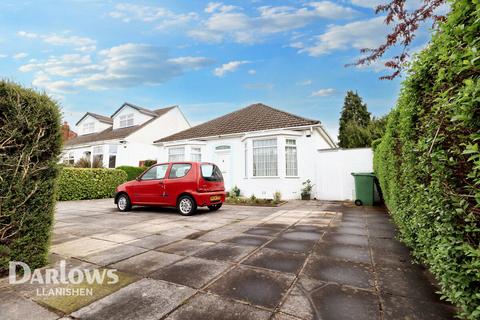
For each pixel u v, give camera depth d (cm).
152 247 413
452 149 174
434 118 197
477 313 143
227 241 449
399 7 339
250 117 1517
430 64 225
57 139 344
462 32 155
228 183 1392
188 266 328
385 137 604
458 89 163
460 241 159
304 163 1216
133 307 228
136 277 294
